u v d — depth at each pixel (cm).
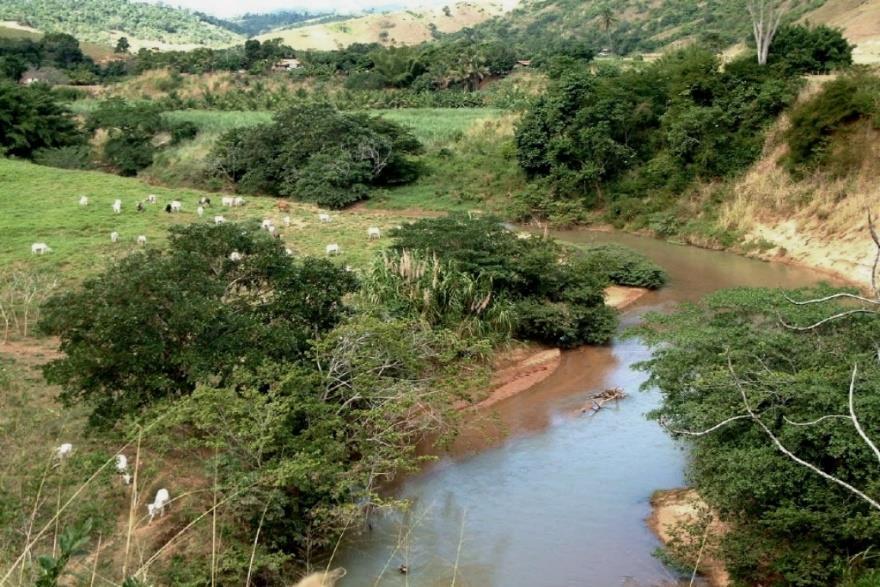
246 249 1833
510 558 1388
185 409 1282
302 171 4916
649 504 1588
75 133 6075
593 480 1697
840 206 3594
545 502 1599
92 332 1473
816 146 3834
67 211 3859
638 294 3142
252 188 5078
